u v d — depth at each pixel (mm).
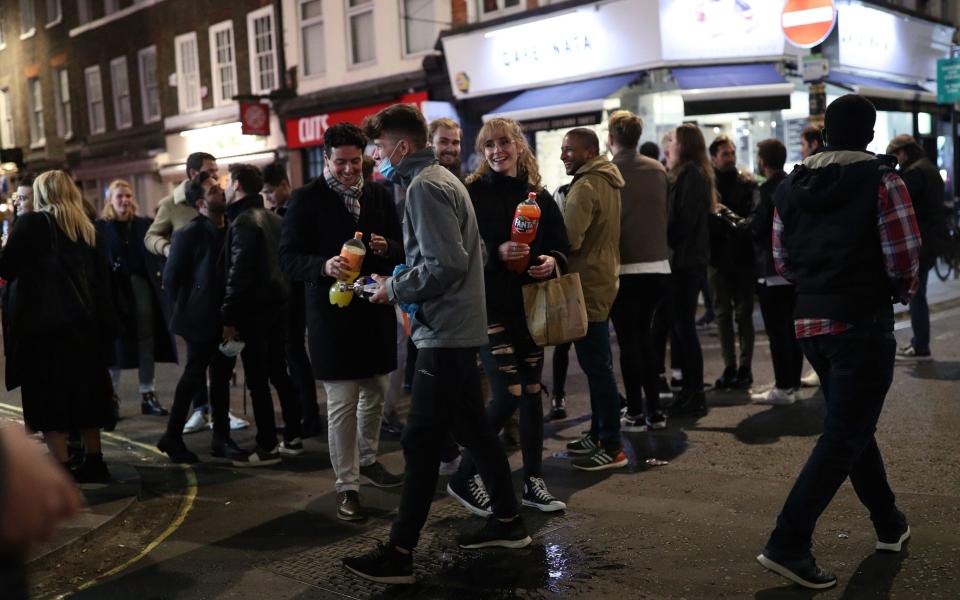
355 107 17797
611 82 13773
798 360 7203
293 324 6535
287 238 4789
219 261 5949
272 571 4113
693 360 6566
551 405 7047
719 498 4770
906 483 4801
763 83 12586
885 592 3504
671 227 6395
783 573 3586
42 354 5262
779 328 6738
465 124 16188
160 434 7004
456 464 5488
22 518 1462
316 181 4902
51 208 5301
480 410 4008
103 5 24875
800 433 5980
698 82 12703
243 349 5891
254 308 5797
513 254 4395
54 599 3902
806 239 3613
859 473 3789
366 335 4734
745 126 14289
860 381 3486
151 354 7797
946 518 4250
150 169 23188
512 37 14961
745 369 7492
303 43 19078
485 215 4551
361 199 4918
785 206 3740
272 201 6988
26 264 5199
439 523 4641
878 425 6008
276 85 19797
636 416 6207
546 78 14680
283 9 19234
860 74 15500
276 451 6031
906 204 3428
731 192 7621
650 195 5789
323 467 5891
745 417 6492
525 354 4625
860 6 14930
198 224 5984
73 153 26547
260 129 19203
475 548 4227
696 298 6566
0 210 14727
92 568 4270
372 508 4938
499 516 4180
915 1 18156
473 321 3838
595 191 5180
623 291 5930
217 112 21188
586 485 5129
